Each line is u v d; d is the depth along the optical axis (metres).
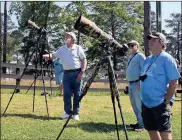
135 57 7.16
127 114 9.36
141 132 7.21
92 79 5.12
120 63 34.03
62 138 6.39
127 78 7.33
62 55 8.00
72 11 32.53
